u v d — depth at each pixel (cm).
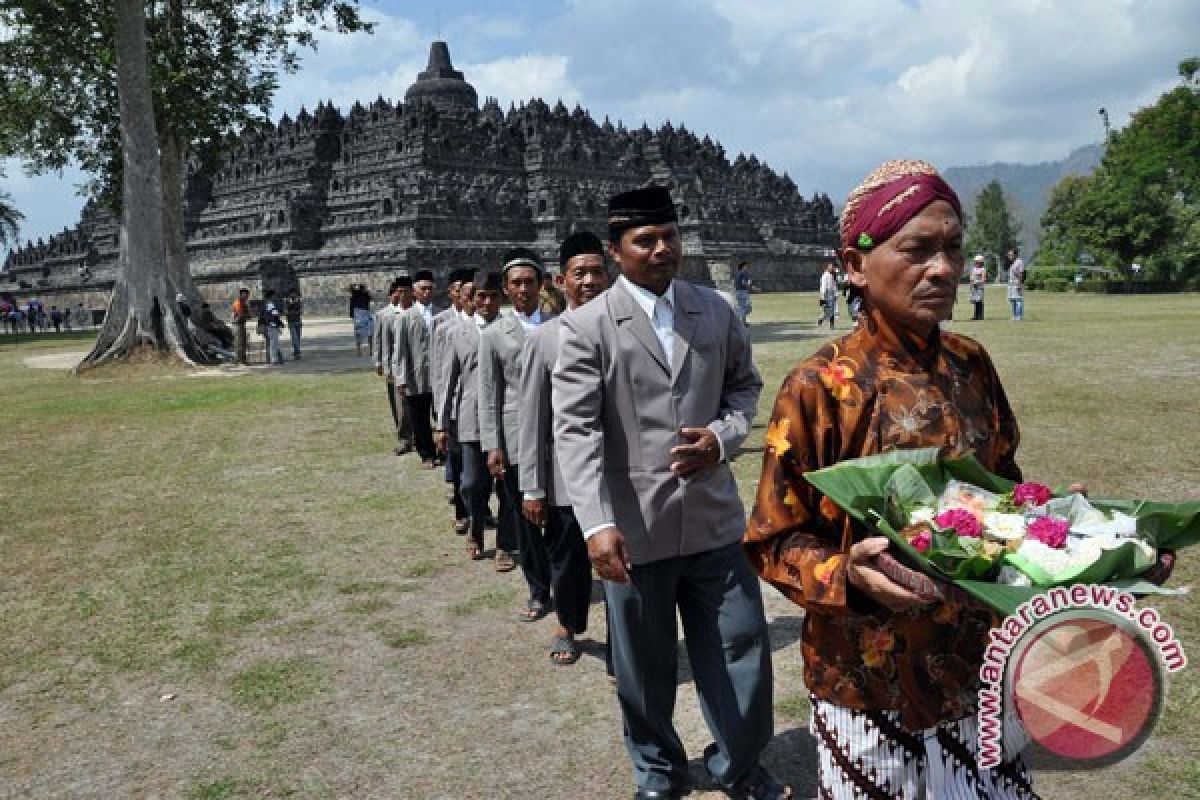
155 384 2255
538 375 498
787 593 237
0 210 6488
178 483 1068
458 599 652
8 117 2875
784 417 242
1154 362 1638
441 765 427
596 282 523
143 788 416
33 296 7731
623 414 380
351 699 499
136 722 482
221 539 822
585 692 498
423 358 1091
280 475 1088
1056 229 8062
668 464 377
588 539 358
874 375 238
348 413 1584
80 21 2677
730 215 7369
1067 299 4675
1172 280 5334
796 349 2170
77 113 3008
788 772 403
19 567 761
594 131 7650
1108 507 221
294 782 416
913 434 234
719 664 370
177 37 2961
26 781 427
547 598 617
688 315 389
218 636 595
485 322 681
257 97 3114
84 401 1931
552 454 519
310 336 3928
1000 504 218
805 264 7744
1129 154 5278
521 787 405
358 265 5347
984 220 10894
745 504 837
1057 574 196
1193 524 210
